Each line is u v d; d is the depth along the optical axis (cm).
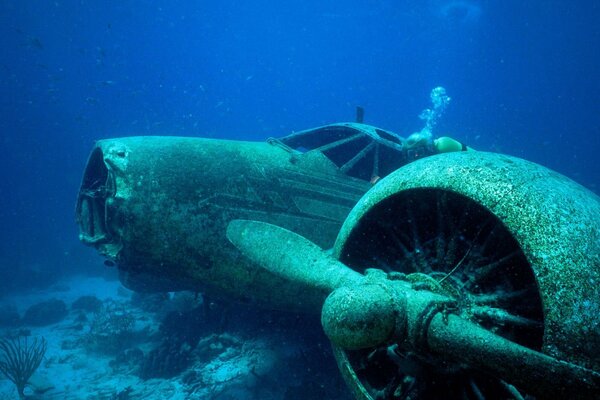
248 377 586
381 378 291
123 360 827
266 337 657
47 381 759
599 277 181
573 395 157
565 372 158
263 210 455
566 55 12019
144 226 400
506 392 236
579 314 175
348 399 544
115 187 399
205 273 443
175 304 1015
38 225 4384
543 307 183
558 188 215
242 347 653
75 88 12875
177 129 14088
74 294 1705
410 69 14612
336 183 525
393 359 264
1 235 3591
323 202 498
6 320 1213
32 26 10662
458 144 459
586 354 169
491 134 12425
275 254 284
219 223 428
